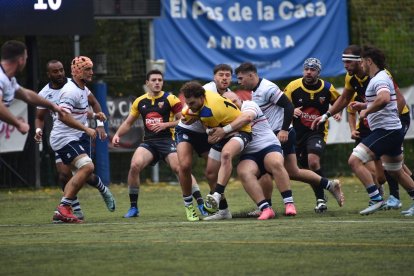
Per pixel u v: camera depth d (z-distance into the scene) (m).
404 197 37.62
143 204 37.22
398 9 53.47
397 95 30.98
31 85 45.19
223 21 48.88
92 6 44.62
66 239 23.62
